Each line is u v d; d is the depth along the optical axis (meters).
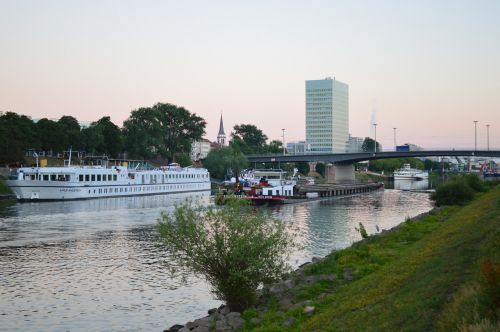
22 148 151.12
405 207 117.88
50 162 170.00
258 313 30.64
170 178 161.75
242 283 32.06
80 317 36.78
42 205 109.81
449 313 18.42
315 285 34.97
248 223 32.94
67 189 122.38
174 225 34.50
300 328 25.62
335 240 68.69
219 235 32.59
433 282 24.25
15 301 40.34
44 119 168.50
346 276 36.94
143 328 34.66
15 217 88.38
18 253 57.66
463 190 95.75
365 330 21.23
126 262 53.59
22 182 116.69
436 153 192.00
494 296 17.19
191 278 47.06
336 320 24.50
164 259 55.06
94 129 183.62
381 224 86.12
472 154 188.38
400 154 195.38
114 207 108.38
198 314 37.44
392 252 43.94
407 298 23.36
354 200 140.12
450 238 39.81
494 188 109.44
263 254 32.78
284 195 131.38
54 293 42.47
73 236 68.88
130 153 199.38
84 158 183.38
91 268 51.00
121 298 41.16
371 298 26.72
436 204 99.94
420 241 47.75
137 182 146.62
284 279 35.50
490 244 28.02
